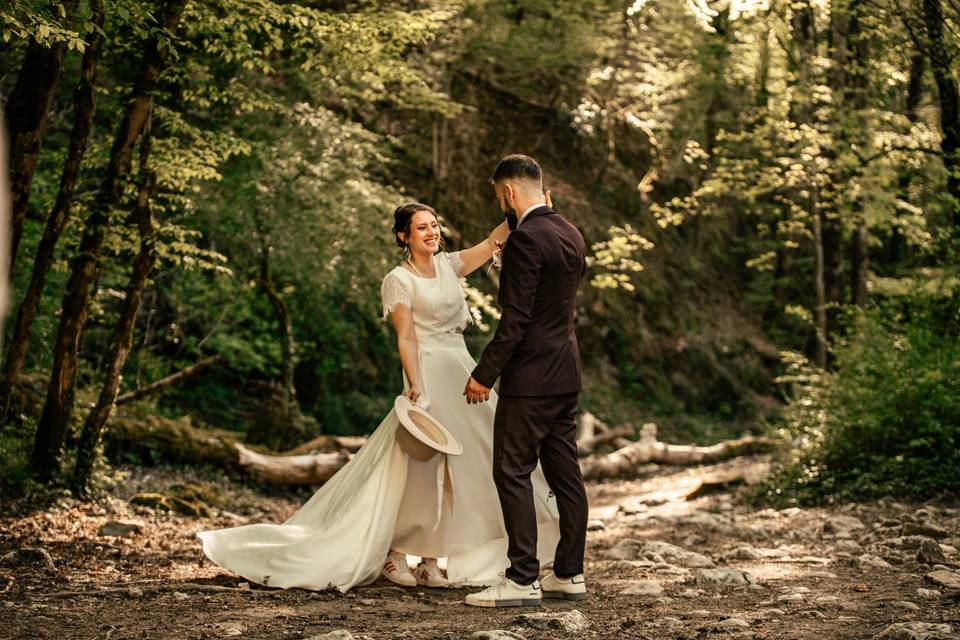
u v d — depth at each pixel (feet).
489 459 16.42
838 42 38.58
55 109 33.94
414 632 11.78
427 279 16.51
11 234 20.12
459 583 16.12
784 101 38.99
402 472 16.03
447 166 60.08
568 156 67.97
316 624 12.31
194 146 26.96
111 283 35.83
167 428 32.37
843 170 36.50
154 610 12.99
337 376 49.93
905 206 37.76
